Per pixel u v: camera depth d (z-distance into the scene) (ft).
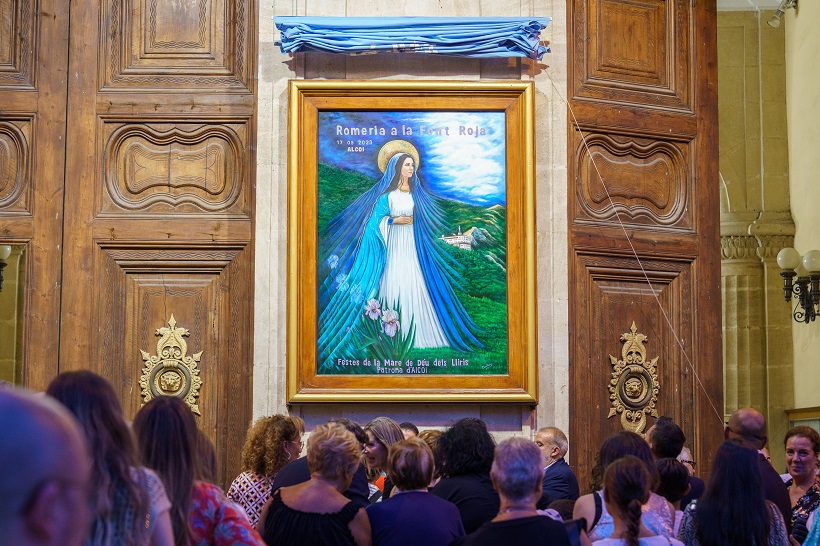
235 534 11.21
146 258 27.17
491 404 26.55
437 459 16.98
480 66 27.58
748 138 46.09
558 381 26.84
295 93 26.84
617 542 12.97
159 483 9.78
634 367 28.17
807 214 43.70
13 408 4.70
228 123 27.66
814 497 18.90
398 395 26.05
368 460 19.94
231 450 26.48
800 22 44.21
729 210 46.16
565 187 27.63
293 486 14.88
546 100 27.76
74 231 27.20
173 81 27.76
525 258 26.78
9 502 4.65
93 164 27.45
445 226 26.86
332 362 26.27
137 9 27.94
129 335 26.91
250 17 27.91
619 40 29.17
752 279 45.70
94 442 8.99
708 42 30.25
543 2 28.07
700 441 28.66
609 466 13.33
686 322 29.04
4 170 27.45
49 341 26.81
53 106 27.61
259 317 26.61
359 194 26.84
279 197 27.02
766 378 45.24
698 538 14.64
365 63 27.35
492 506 15.51
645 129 29.07
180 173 27.55
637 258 28.58
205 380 26.78
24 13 27.89
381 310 26.53
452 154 27.04
